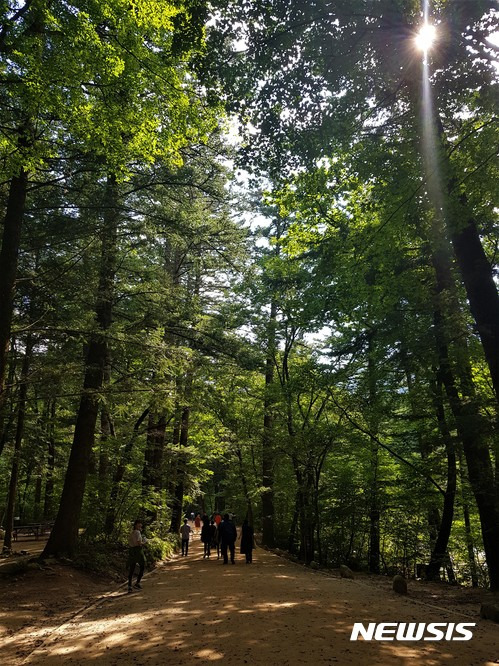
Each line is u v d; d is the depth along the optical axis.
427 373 13.51
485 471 11.20
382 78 8.66
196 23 8.16
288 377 22.58
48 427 22.38
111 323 15.63
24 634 7.00
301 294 17.06
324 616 7.36
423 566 15.95
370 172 9.67
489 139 8.05
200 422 26.16
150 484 18.78
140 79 9.31
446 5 7.68
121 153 10.34
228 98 9.09
